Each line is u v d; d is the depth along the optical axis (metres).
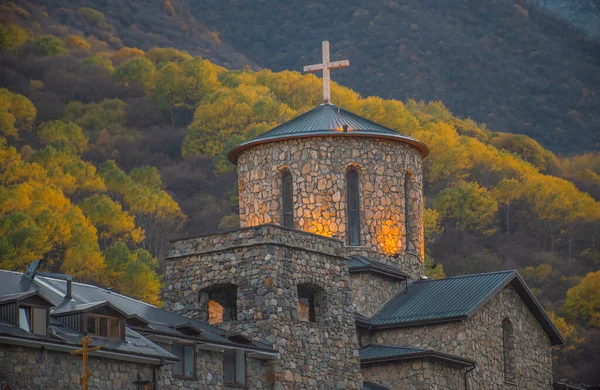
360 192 128.75
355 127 129.62
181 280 112.19
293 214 128.38
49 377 82.12
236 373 101.44
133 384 88.31
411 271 130.62
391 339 121.19
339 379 110.19
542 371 133.38
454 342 118.75
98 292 101.31
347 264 115.50
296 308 107.75
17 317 81.56
